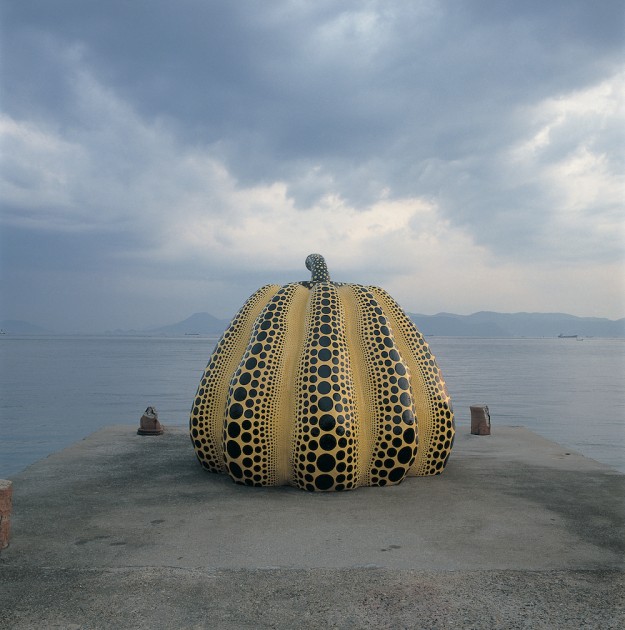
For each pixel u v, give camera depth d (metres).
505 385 40.91
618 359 83.44
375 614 5.17
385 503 8.42
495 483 9.55
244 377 9.27
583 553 6.55
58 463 10.88
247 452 9.08
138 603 5.38
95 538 7.03
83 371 55.44
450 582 5.79
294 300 10.09
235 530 7.30
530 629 4.93
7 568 6.16
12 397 32.88
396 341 10.23
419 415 9.83
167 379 46.12
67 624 5.03
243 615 5.16
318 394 8.90
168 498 8.66
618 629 4.93
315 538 7.02
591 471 10.38
